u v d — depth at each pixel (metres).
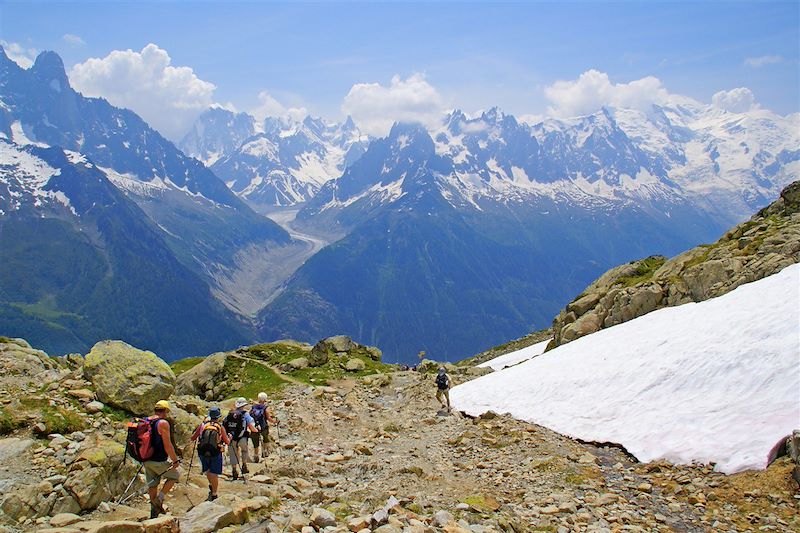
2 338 33.38
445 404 41.59
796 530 16.80
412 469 23.08
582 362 39.25
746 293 36.94
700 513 18.69
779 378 25.33
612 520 17.97
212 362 55.41
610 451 26.41
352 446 28.33
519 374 43.38
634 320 45.34
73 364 35.84
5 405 20.59
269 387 49.72
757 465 20.86
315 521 15.23
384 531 14.03
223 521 14.51
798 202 60.59
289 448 28.34
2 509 14.30
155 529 13.41
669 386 29.86
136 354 24.67
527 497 20.42
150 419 15.87
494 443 28.72
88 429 20.33
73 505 15.53
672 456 23.77
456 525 15.34
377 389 49.69
